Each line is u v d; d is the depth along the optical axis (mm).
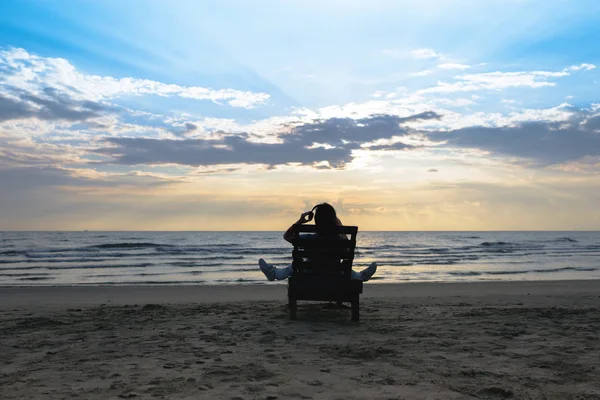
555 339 4906
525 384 3287
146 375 3527
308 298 6004
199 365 3820
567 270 24812
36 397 3004
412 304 8609
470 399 2973
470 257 36750
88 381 3373
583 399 2980
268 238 88562
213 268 26188
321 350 4344
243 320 6188
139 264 28812
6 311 8016
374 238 102688
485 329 5508
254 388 3168
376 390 3139
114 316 6852
